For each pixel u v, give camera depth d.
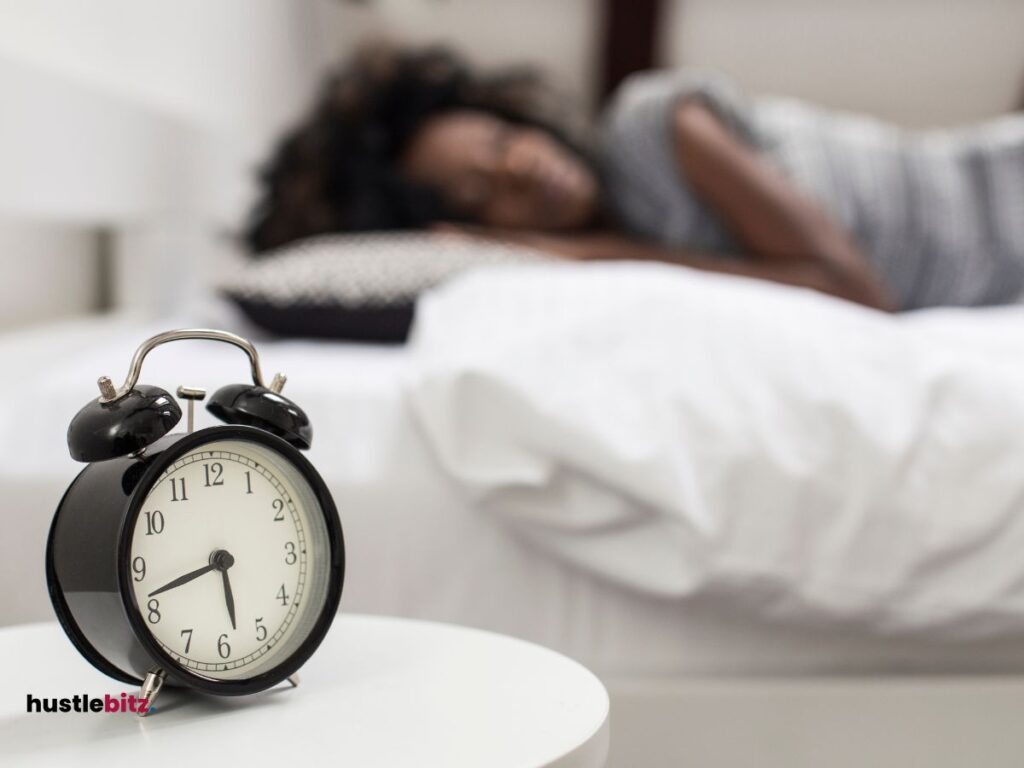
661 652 0.85
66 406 0.89
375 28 2.81
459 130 1.96
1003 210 2.14
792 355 0.86
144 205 1.71
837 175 2.14
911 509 0.79
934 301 2.13
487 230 1.89
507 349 0.86
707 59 2.80
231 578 0.49
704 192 1.86
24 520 0.83
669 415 0.81
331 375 0.98
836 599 0.78
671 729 0.83
